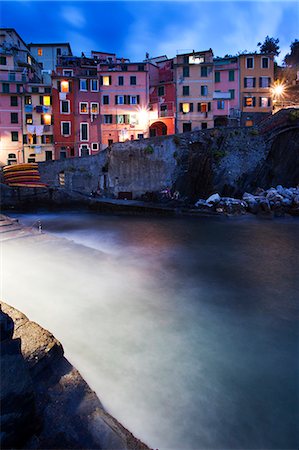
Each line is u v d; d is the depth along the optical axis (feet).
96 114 172.65
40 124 170.40
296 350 23.45
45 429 13.44
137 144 118.01
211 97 171.53
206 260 50.55
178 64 170.09
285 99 185.16
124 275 40.09
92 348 22.75
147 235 71.36
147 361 21.39
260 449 15.12
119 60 207.51
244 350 23.27
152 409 17.16
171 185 122.11
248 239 68.28
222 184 121.29
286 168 128.98
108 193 117.80
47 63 229.45
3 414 11.46
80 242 62.23
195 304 31.86
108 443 13.34
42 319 27.07
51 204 103.86
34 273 37.91
